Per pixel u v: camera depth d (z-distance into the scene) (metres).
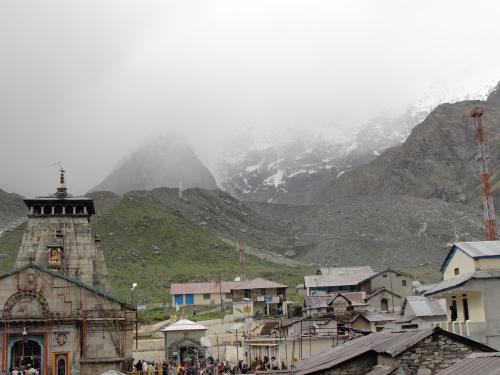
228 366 85.25
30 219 93.38
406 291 168.38
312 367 39.41
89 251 92.88
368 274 182.38
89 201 94.75
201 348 99.31
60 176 98.94
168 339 99.12
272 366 80.88
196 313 166.88
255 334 102.25
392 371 33.47
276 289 171.38
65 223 93.38
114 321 83.25
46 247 91.75
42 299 81.69
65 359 80.69
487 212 109.19
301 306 149.12
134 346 107.25
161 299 199.38
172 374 77.88
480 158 111.88
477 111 112.69
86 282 90.81
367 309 123.06
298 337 83.69
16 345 80.81
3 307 80.75
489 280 54.09
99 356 82.25
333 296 133.25
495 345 52.84
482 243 59.47
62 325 81.19
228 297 182.38
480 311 53.97
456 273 59.81
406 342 34.22
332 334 86.81
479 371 27.67
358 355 36.31
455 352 33.88
